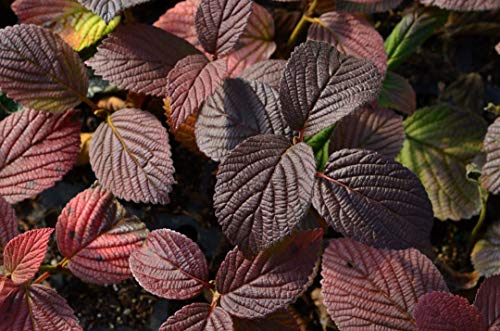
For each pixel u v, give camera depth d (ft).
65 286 2.34
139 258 2.03
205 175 2.43
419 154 2.45
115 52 2.19
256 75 2.20
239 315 1.99
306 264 2.01
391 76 2.42
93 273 2.11
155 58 2.19
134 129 2.16
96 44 2.39
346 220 1.99
